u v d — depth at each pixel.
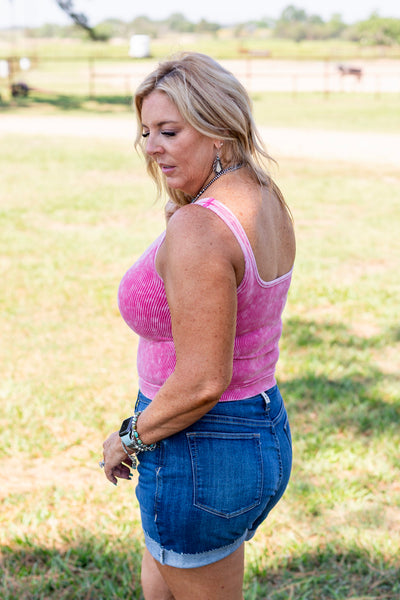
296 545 3.09
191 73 1.65
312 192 12.62
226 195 1.66
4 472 3.76
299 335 5.87
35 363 5.27
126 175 14.45
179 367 1.58
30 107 29.69
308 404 4.58
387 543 3.10
